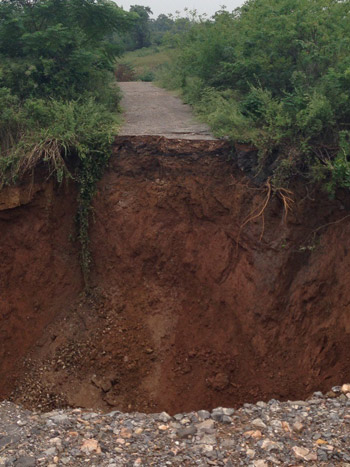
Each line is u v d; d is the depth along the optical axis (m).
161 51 33.34
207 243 8.30
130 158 8.54
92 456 4.30
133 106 12.74
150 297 8.29
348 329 6.93
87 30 11.08
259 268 7.85
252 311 7.73
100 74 11.28
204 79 12.47
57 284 8.41
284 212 7.84
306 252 7.75
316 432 4.53
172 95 14.76
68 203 8.55
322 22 9.44
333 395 5.41
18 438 4.64
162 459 4.23
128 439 4.57
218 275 8.13
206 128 9.67
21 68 9.67
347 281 7.21
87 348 7.91
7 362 7.89
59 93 9.97
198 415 4.98
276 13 10.07
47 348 8.01
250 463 4.14
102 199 8.49
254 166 8.07
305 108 8.06
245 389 7.30
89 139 8.41
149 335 7.99
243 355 7.59
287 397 6.98
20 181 8.03
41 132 8.30
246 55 10.41
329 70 8.28
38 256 8.30
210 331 7.93
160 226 8.42
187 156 8.39
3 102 8.73
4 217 8.12
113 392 7.48
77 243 8.57
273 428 4.63
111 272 8.46
